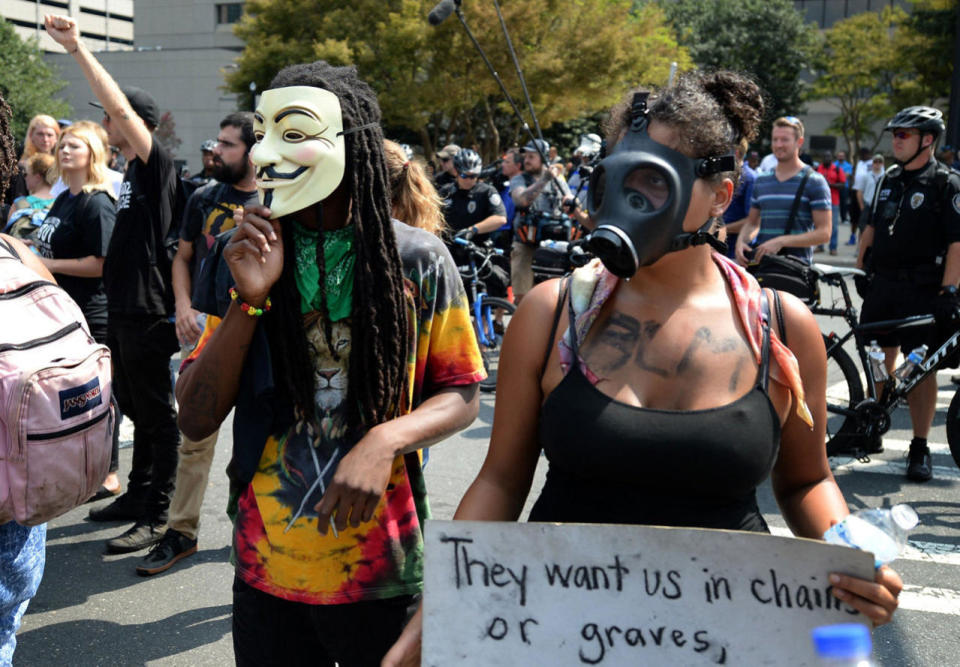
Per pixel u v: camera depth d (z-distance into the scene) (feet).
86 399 6.17
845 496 16.20
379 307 6.11
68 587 12.34
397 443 5.91
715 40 137.49
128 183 13.35
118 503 14.74
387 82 85.30
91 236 14.33
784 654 4.44
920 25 102.73
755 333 5.05
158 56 186.39
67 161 14.42
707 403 4.84
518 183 28.81
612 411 4.83
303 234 6.21
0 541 6.37
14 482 5.95
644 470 4.78
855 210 67.36
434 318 6.45
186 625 11.39
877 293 17.80
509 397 5.31
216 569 12.94
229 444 18.57
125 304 13.12
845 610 4.39
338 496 5.74
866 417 17.31
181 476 13.02
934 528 14.78
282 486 6.14
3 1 256.11
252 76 94.02
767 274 17.76
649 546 4.53
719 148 4.74
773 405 5.00
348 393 6.15
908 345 17.65
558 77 78.89
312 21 91.40
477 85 80.38
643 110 4.82
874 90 129.49
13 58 143.23
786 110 139.64
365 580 6.12
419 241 6.46
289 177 5.78
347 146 6.06
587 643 4.55
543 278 24.41
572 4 79.20
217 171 12.60
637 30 82.69
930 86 105.40
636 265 4.66
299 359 6.15
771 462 4.94
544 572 4.59
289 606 6.22
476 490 5.35
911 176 17.46
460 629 4.62
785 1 140.46
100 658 10.61
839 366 17.56
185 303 12.78
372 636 6.27
